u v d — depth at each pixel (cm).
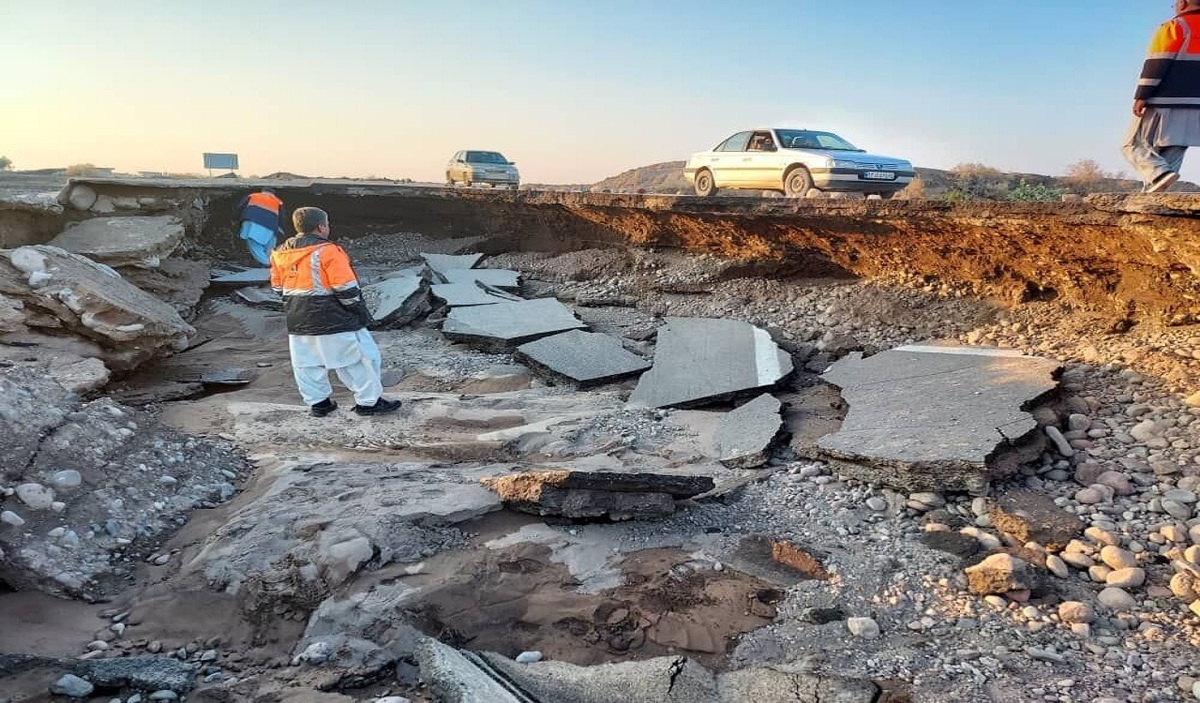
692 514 477
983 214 735
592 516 451
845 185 1222
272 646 360
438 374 838
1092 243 710
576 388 782
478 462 577
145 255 1040
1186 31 559
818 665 341
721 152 1426
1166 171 590
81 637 356
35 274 688
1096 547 427
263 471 526
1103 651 348
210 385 802
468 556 415
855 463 519
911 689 321
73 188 1222
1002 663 338
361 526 420
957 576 408
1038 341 705
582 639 365
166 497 480
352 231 1569
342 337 652
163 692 314
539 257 1312
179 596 382
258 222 1259
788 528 464
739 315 938
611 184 4634
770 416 626
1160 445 512
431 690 317
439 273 1223
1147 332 669
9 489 420
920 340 774
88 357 691
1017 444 507
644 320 983
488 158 2259
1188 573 397
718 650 359
